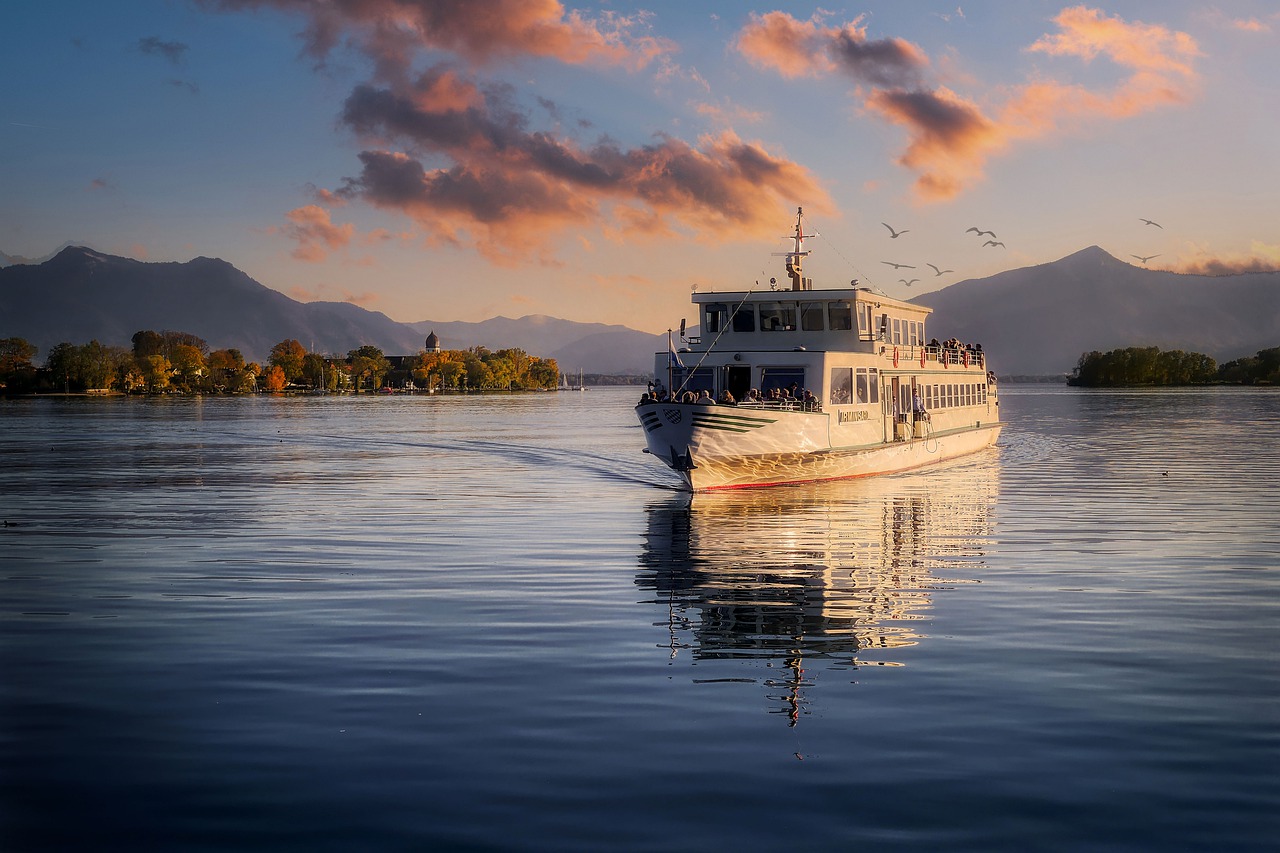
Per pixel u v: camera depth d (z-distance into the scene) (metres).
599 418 162.62
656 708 15.64
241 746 14.10
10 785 12.84
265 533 36.19
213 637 20.34
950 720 15.06
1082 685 16.83
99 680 17.30
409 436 109.56
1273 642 19.72
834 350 54.00
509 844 11.22
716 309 56.16
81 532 36.53
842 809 12.02
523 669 17.88
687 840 11.29
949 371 68.06
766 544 33.06
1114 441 88.31
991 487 50.97
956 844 11.20
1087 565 28.66
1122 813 11.92
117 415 179.50
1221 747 13.98
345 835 11.44
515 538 34.69
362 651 19.20
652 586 25.81
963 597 24.19
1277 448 79.06
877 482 53.75
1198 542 32.97
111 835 11.49
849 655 18.78
